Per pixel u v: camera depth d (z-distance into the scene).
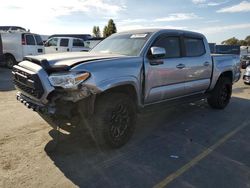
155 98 4.86
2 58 12.52
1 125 5.10
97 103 3.96
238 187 3.25
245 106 7.49
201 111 6.75
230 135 5.05
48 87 3.63
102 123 3.92
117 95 4.09
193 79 5.74
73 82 3.57
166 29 5.23
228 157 4.09
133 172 3.53
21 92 4.24
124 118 4.22
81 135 4.66
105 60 3.98
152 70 4.62
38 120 5.45
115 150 4.18
